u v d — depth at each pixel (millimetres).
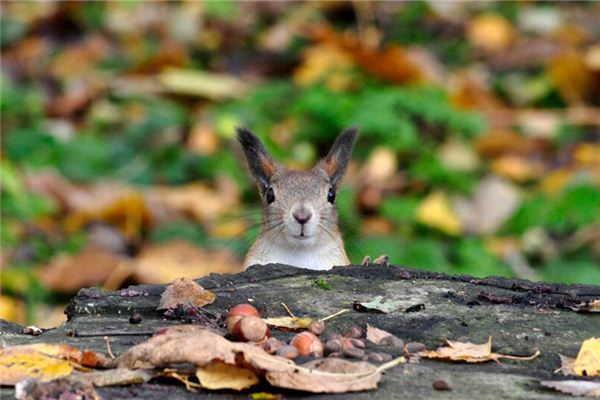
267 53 17969
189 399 4512
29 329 5574
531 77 16875
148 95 16328
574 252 12492
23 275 11320
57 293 11320
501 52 17344
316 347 5059
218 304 5871
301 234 9773
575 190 12773
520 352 5227
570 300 5902
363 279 6312
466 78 16406
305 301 5914
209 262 12016
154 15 19000
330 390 4531
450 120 14352
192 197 13398
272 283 6246
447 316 5668
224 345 4617
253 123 14977
